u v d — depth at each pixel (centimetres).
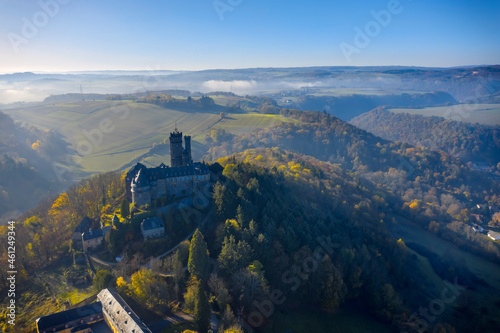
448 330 12400
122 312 8969
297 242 12900
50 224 15100
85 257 12669
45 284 11756
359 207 19688
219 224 13188
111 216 14112
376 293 12669
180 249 11850
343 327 11444
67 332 9000
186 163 17150
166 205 14175
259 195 14512
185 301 10025
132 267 11538
